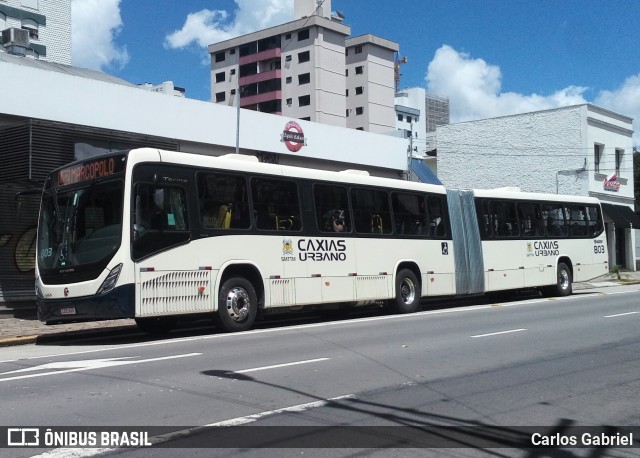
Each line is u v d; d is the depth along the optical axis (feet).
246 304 44.60
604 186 115.96
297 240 47.85
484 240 64.64
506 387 26.96
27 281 53.98
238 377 28.45
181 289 40.75
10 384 27.40
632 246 121.08
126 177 38.93
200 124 63.93
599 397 25.38
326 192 50.78
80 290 38.78
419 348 36.55
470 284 62.39
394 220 55.98
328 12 269.03
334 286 49.98
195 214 42.04
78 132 54.39
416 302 57.06
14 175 52.11
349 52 294.05
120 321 52.65
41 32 124.98
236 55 285.64
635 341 39.14
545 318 51.19
